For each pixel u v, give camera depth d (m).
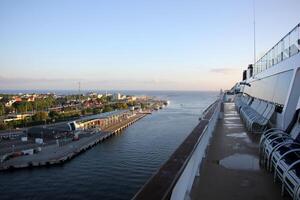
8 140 76.75
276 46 12.78
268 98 13.15
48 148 64.06
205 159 6.85
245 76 32.88
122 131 89.00
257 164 6.59
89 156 58.22
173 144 65.31
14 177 45.97
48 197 37.72
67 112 140.62
